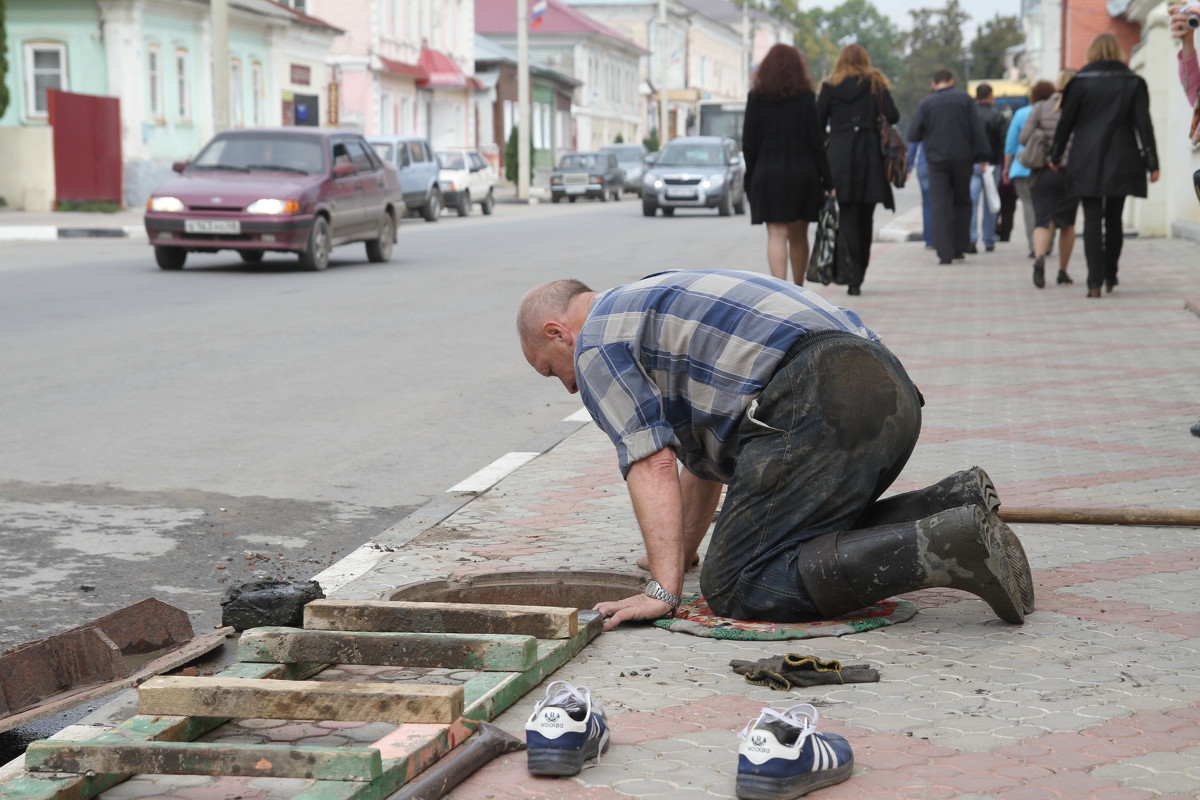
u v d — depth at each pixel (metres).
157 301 13.87
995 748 3.06
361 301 14.02
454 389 9.03
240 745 2.83
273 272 17.38
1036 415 7.47
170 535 5.49
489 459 6.96
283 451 7.11
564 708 3.03
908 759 3.01
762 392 3.97
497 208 40.94
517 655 3.44
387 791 2.80
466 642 3.48
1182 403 7.79
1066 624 4.00
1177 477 5.99
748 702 3.39
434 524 5.42
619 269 17.61
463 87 57.25
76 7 32.47
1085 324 11.25
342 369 9.78
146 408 8.26
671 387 4.05
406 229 27.81
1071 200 13.63
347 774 2.74
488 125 61.88
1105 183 12.60
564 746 2.93
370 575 4.63
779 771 2.77
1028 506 5.42
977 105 18.84
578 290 4.27
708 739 3.15
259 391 8.88
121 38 32.47
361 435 7.54
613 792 2.86
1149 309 12.10
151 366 9.80
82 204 31.20
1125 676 3.54
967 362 9.36
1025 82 57.69
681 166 33.56
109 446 7.17
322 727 3.30
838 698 3.40
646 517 4.05
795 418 3.92
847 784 2.87
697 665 3.68
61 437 7.39
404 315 12.88
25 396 8.61
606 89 79.94
